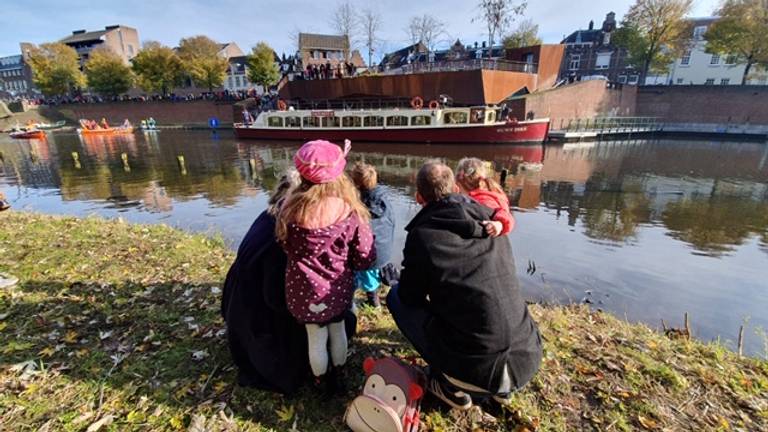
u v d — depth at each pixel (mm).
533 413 2348
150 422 2223
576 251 8641
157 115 58750
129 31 90250
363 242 2189
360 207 2201
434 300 2020
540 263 7883
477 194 2771
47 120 59312
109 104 59875
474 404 2393
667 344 3291
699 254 8680
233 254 5496
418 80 33375
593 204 13305
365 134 30047
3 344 2871
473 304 1897
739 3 39531
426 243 1967
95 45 83812
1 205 6809
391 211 3564
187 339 3035
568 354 2988
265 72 55094
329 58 67562
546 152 26062
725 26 39656
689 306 6285
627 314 5957
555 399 2479
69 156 26594
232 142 34469
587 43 59312
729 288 6973
